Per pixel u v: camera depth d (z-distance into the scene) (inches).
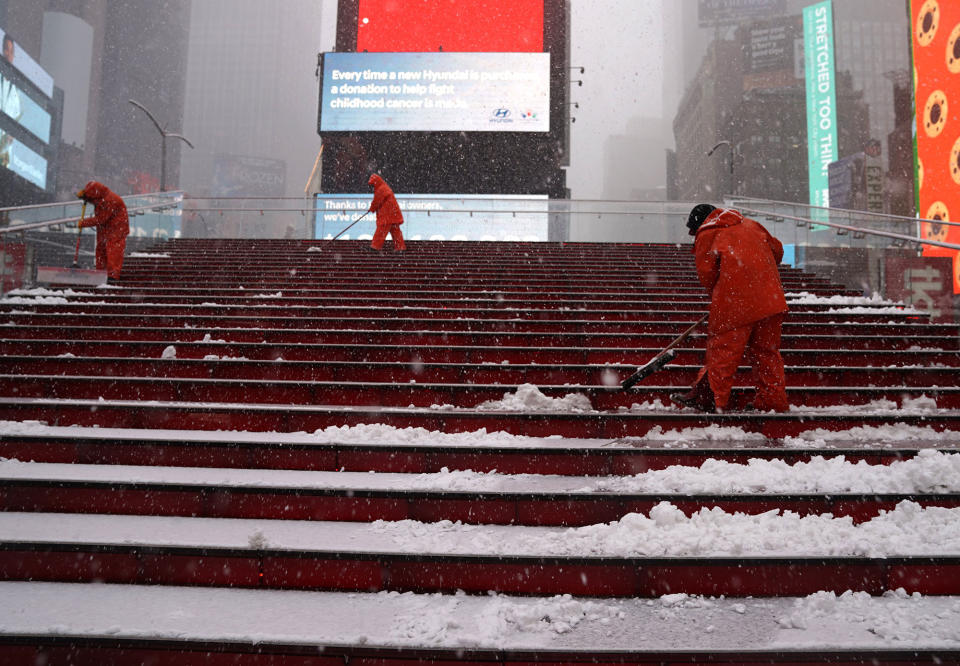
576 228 637.3
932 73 1080.8
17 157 2657.5
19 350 231.1
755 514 128.0
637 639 94.5
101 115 5669.3
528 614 100.5
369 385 195.2
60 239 370.9
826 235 402.3
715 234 185.8
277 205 654.5
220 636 93.9
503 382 216.5
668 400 195.2
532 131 1074.1
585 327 277.1
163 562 114.5
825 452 149.2
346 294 339.3
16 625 96.6
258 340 254.7
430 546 116.3
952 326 270.4
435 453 151.3
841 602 105.3
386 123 1080.8
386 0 1099.9
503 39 1094.4
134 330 251.6
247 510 134.0
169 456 153.8
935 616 100.2
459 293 345.1
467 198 642.2
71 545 114.7
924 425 173.3
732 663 90.5
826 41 5073.8
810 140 5113.2
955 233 955.3
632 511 129.6
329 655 92.4
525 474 149.4
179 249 516.1
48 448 154.1
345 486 135.6
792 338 254.1
